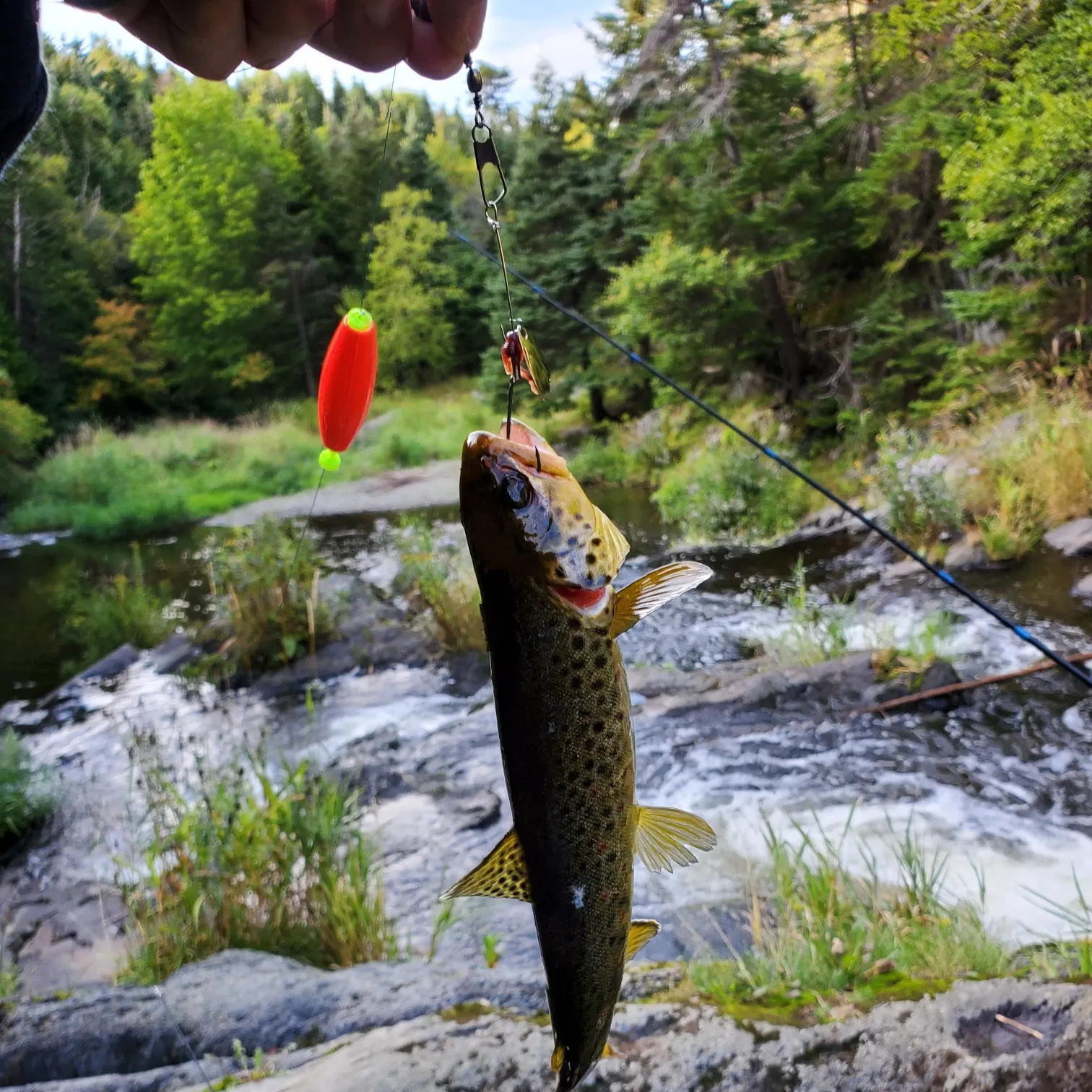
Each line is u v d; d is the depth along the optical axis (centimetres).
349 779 203
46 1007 109
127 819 201
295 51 53
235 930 131
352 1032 100
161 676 307
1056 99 329
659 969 109
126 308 1144
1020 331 393
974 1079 78
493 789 190
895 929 115
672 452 594
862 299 490
